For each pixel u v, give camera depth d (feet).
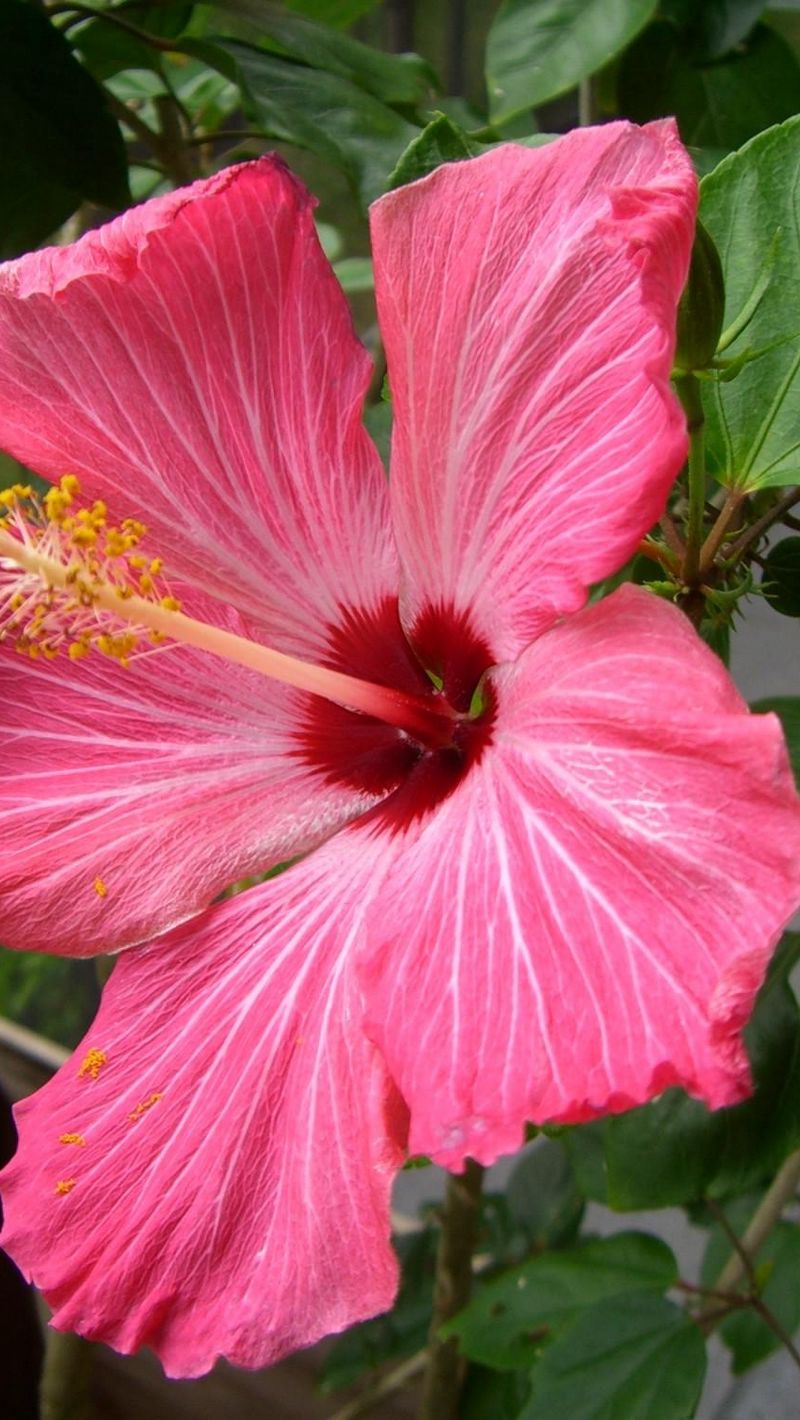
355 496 0.97
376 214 0.90
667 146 0.84
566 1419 1.24
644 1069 0.78
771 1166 1.13
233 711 1.02
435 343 0.90
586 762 0.84
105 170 1.20
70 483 0.95
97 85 1.19
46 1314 1.77
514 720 0.89
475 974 0.84
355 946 0.93
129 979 0.97
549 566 0.86
